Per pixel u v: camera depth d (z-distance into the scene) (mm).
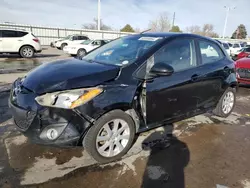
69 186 2229
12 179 2279
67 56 15094
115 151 2688
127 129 2734
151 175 2453
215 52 3895
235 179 2461
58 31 26391
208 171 2578
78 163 2602
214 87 3760
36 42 13047
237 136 3521
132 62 2748
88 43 15492
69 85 2348
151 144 3111
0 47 11984
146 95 2758
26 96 2389
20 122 2441
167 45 3068
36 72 2781
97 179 2348
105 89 2430
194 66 3385
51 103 2248
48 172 2416
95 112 2365
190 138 3361
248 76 6516
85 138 2441
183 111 3348
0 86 5738
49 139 2283
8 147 2848
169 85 2973
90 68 2713
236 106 5129
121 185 2277
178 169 2586
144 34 3539
